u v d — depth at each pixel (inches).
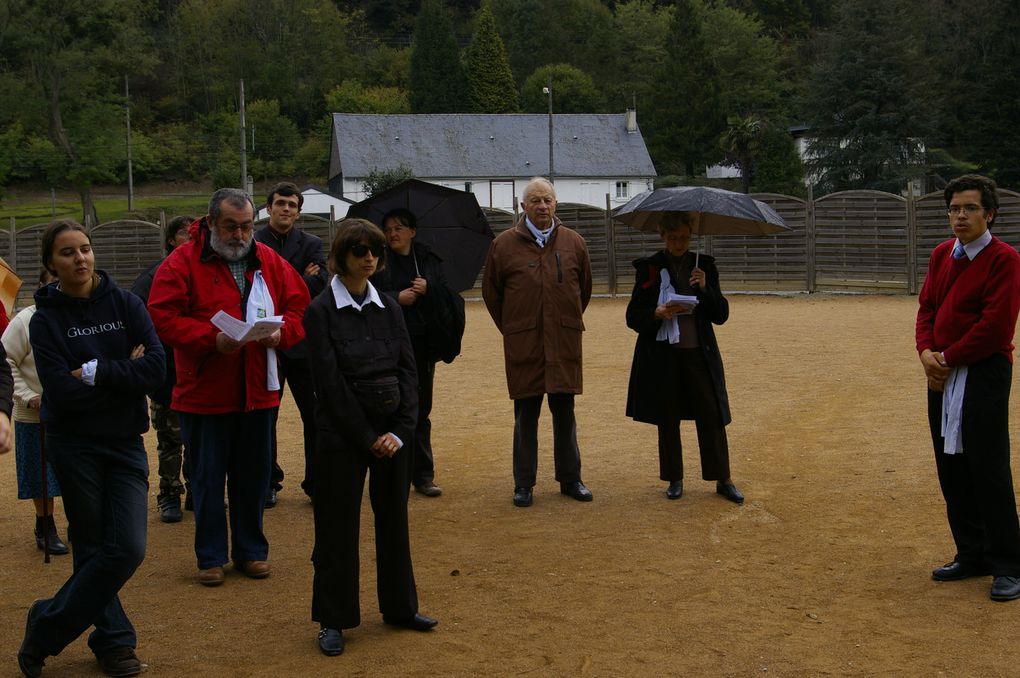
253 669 181.5
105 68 2476.6
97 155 2306.8
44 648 177.6
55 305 180.9
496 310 299.1
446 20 3260.3
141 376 180.7
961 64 2509.8
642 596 214.1
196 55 3508.9
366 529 272.1
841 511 272.2
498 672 177.6
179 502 288.5
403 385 194.5
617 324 777.6
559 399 293.7
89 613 175.9
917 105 2113.7
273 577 234.1
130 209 2459.4
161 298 224.5
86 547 179.5
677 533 257.9
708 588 217.9
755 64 3366.1
